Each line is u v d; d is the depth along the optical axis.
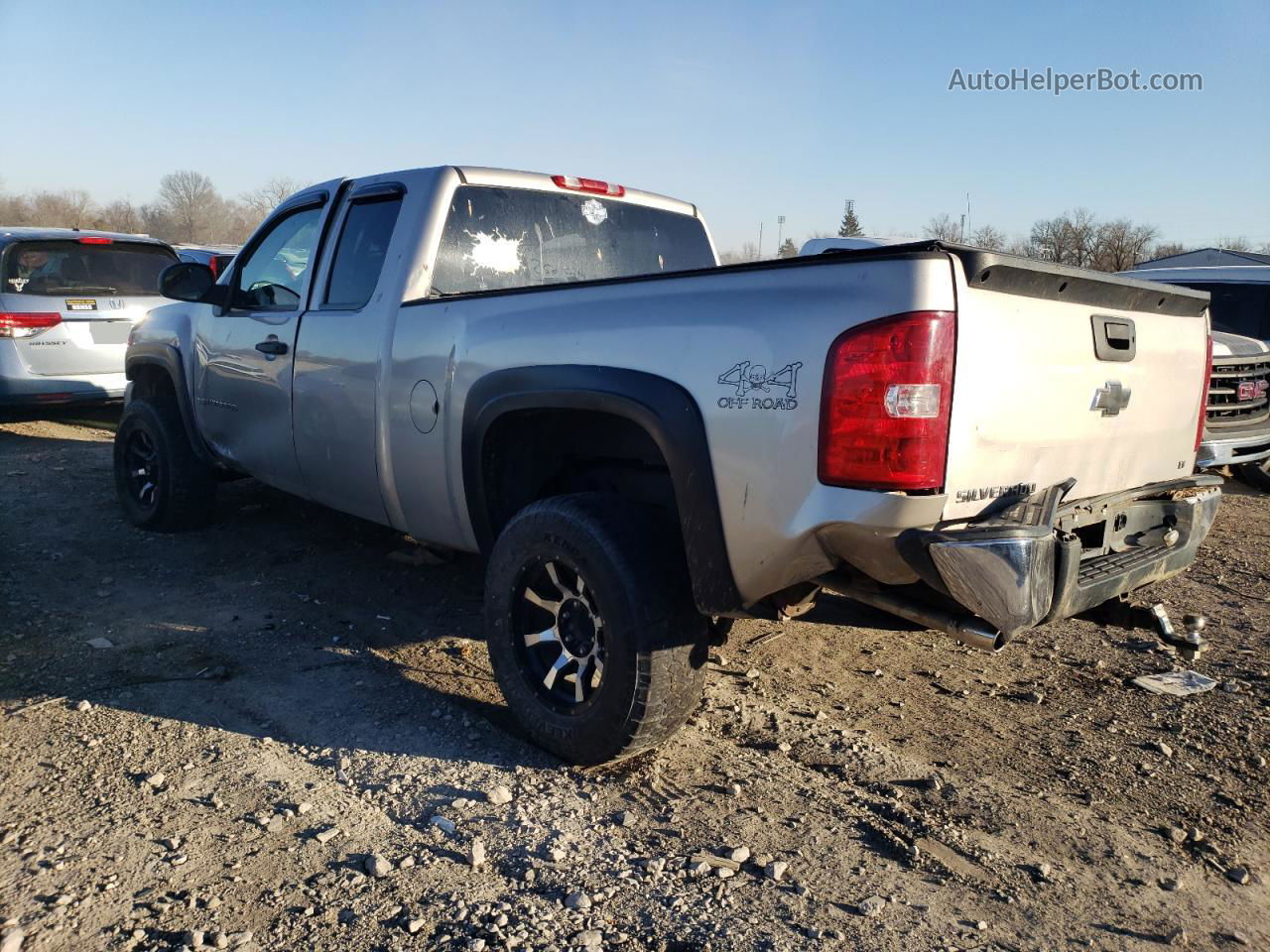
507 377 3.40
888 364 2.50
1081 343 2.99
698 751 3.41
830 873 2.69
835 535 2.64
